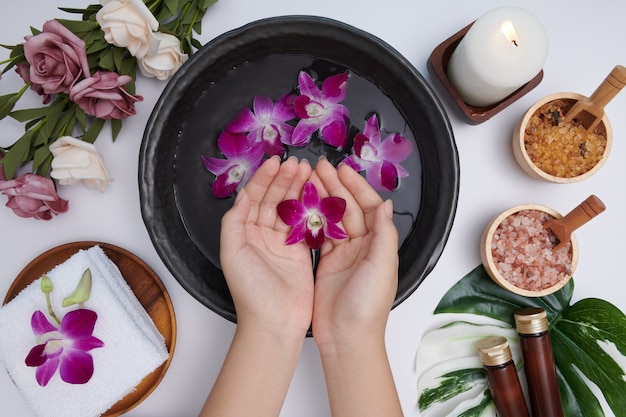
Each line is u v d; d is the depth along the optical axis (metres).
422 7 0.77
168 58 0.71
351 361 0.64
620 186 0.77
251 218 0.67
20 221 0.76
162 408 0.76
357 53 0.69
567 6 0.77
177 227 0.70
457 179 0.68
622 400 0.73
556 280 0.73
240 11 0.76
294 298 0.65
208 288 0.69
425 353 0.76
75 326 0.69
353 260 0.67
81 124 0.72
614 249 0.77
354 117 0.71
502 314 0.76
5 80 0.76
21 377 0.70
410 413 0.77
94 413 0.71
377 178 0.71
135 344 0.70
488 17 0.67
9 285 0.77
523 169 0.75
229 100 0.71
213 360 0.76
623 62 0.77
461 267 0.77
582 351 0.75
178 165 0.71
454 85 0.73
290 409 0.76
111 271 0.72
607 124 0.72
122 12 0.65
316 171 0.68
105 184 0.73
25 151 0.69
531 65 0.66
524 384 0.76
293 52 0.71
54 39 0.65
